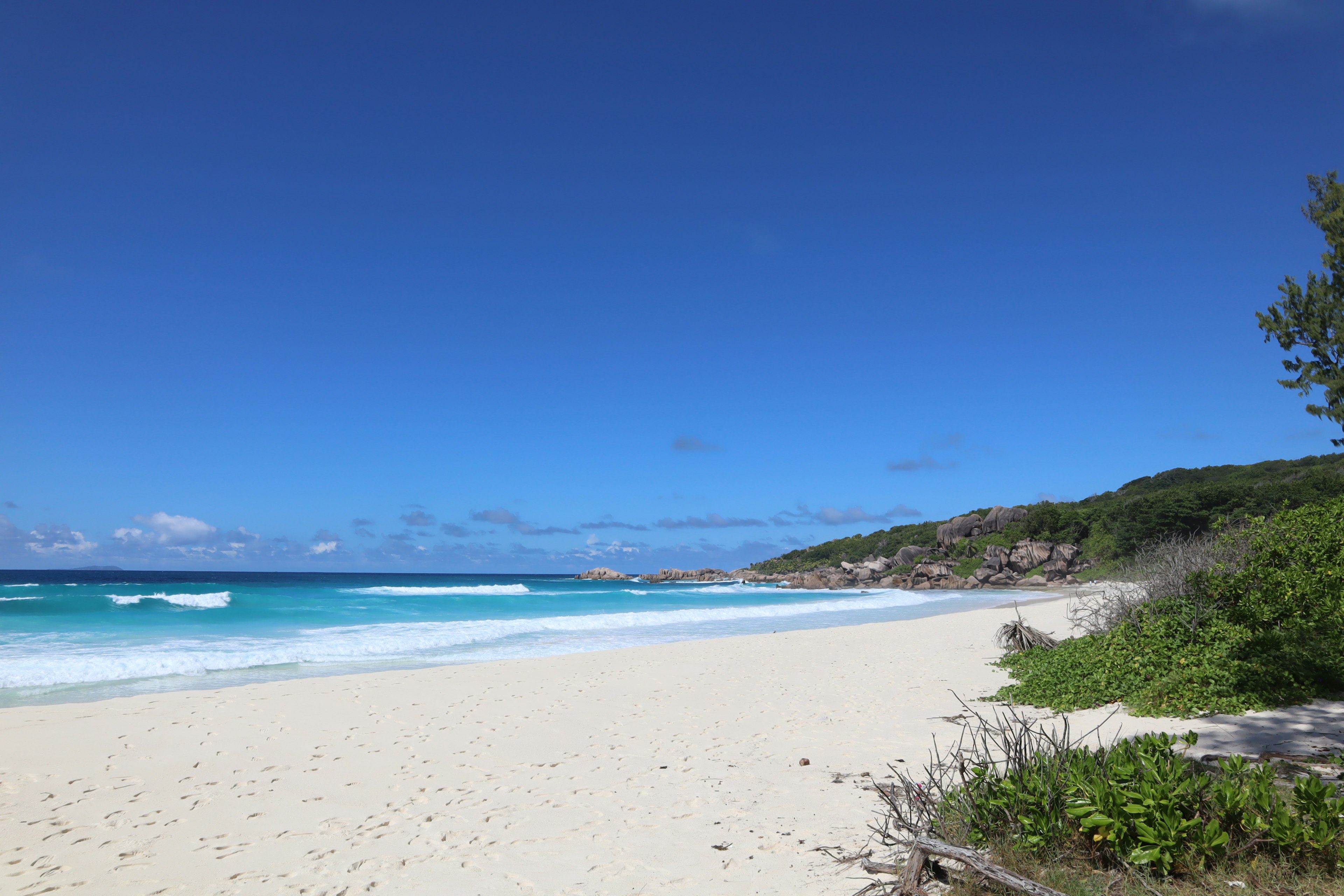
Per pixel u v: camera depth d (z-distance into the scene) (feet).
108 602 111.45
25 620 88.48
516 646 71.82
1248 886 13.14
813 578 281.13
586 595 193.67
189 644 67.87
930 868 15.07
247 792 24.47
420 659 61.41
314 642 71.77
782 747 29.12
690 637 82.99
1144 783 14.88
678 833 19.69
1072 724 29.73
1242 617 29.09
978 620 95.45
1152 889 13.20
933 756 26.53
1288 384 33.17
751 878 16.43
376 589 185.68
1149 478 331.77
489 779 25.68
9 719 34.86
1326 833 13.35
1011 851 14.92
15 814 22.45
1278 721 26.96
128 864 18.62
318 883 17.29
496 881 17.10
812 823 19.88
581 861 18.04
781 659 56.49
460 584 306.96
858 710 35.78
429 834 20.42
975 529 298.97
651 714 36.47
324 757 28.63
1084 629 54.08
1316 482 179.73
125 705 38.14
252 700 39.75
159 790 24.75
